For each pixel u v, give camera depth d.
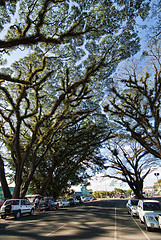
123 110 24.30
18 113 19.11
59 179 34.09
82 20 14.77
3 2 10.87
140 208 12.26
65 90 21.39
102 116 29.88
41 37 12.66
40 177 31.83
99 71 19.06
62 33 14.95
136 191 39.53
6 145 26.14
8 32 16.48
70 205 35.53
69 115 23.20
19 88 21.22
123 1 10.18
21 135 30.31
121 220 13.15
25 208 16.78
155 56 19.66
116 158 40.66
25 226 10.97
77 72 21.58
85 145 32.56
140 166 41.50
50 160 32.69
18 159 20.61
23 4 14.82
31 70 20.00
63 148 31.67
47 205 22.98
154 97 20.81
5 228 10.43
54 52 18.81
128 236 8.02
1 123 23.30
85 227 10.27
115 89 22.28
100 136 32.84
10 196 21.80
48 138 27.72
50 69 20.30
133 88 23.16
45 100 24.22
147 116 22.08
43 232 8.91
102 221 12.59
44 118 20.78
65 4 14.46
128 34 15.48
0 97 21.58
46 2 12.48
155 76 20.77
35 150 23.00
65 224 11.34
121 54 17.03
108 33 15.01
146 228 9.45
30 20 13.41
